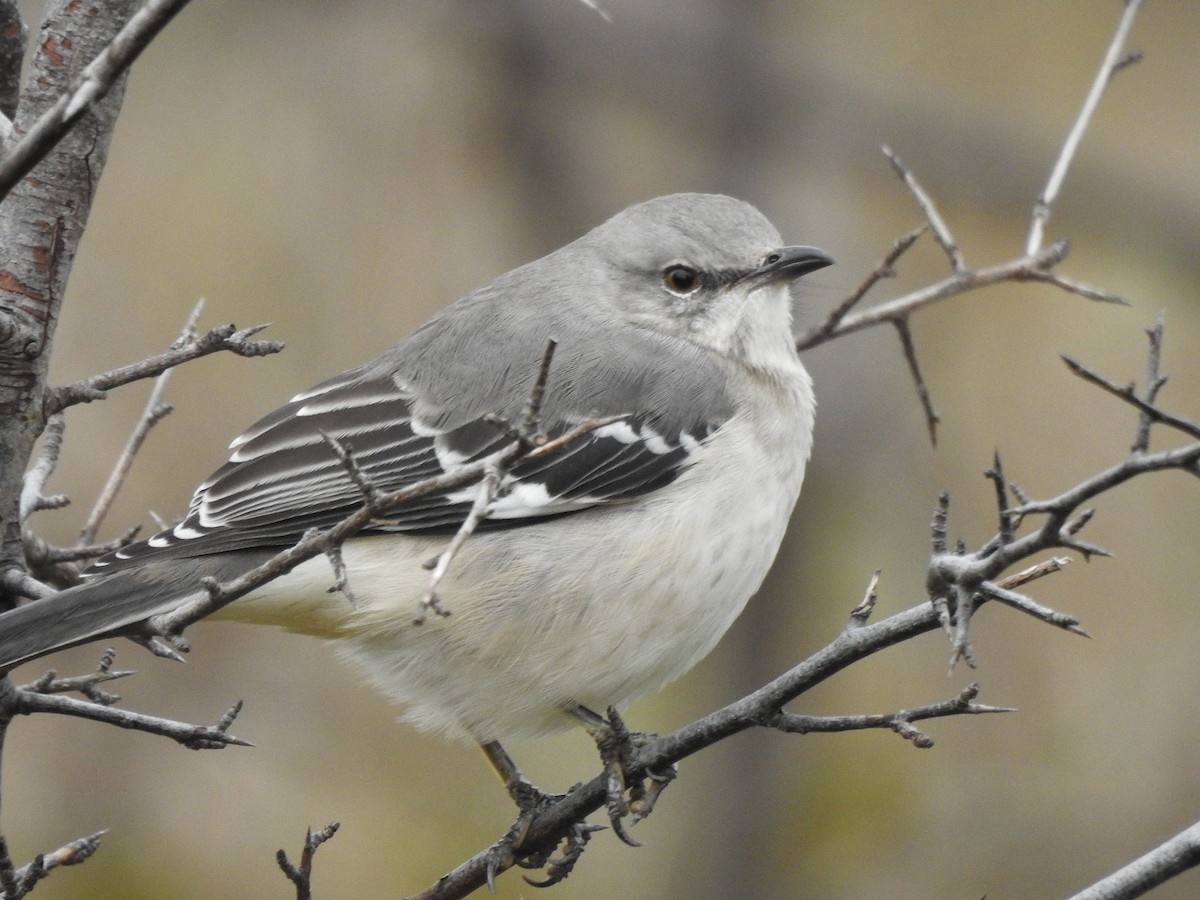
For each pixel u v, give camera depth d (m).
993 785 12.71
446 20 14.34
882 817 12.66
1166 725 12.77
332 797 12.23
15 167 4.25
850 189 14.72
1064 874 12.31
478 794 12.44
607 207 14.32
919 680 13.12
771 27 14.84
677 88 14.46
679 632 7.17
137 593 6.22
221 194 13.73
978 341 14.21
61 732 11.84
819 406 13.67
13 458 5.30
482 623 6.89
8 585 5.73
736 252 7.91
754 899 12.50
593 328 7.70
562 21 14.30
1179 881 11.69
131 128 14.00
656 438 7.23
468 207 14.09
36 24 12.23
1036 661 13.02
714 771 12.81
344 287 13.54
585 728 7.14
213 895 11.61
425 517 6.93
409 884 11.88
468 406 7.34
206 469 12.52
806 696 13.04
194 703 12.33
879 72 15.26
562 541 6.95
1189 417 13.91
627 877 12.56
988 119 15.07
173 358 5.33
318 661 12.72
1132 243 15.09
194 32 14.36
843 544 13.48
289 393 12.99
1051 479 13.65
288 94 14.36
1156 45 15.72
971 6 15.64
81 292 13.02
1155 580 13.29
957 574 4.71
